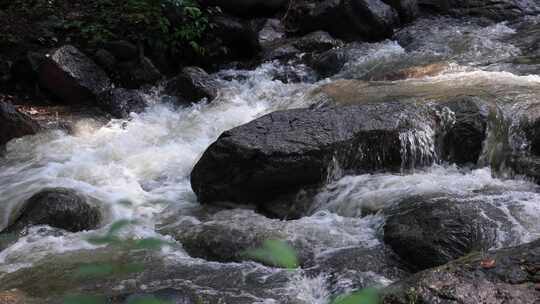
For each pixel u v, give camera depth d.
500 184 5.39
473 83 7.13
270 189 5.59
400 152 5.79
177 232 5.15
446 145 5.98
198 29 9.88
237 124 8.02
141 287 4.18
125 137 7.80
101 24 10.14
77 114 8.66
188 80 8.98
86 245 5.02
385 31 10.45
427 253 4.28
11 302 3.98
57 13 10.58
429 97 6.58
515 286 2.81
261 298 3.97
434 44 9.83
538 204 4.78
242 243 4.76
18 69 9.40
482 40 9.71
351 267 4.32
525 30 10.17
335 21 10.59
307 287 4.13
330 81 9.09
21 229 5.23
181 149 7.38
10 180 6.57
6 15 10.34
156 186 6.46
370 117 5.87
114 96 8.88
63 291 4.20
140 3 9.81
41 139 7.68
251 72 9.79
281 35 10.95
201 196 5.81
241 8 10.94
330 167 5.59
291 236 4.82
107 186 6.37
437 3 11.45
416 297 2.82
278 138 5.61
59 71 8.89
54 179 6.48
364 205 5.24
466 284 2.85
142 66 9.44
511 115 5.98
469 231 4.35
